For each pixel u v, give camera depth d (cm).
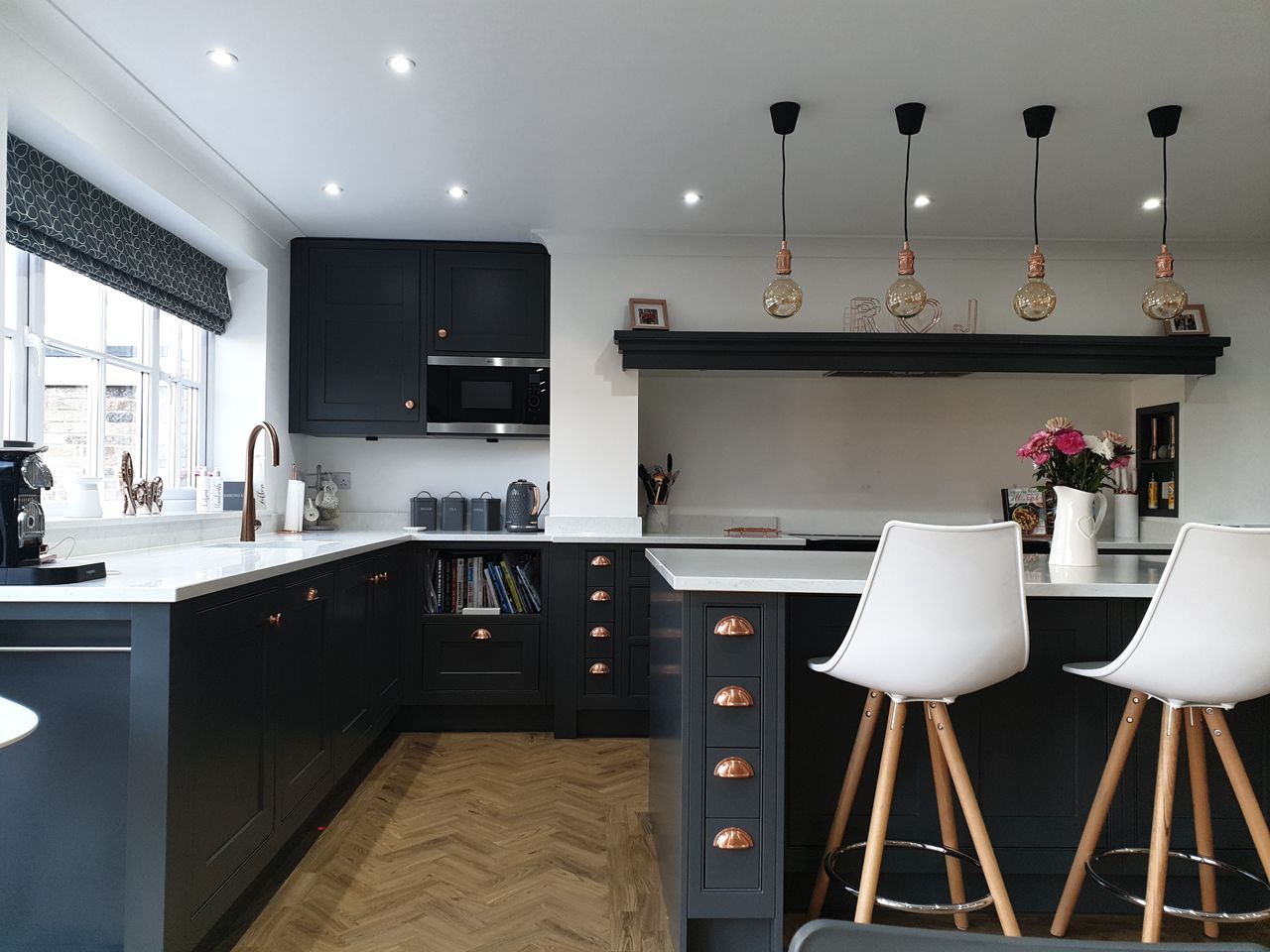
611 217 386
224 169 324
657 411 456
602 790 318
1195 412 427
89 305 298
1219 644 168
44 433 272
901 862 218
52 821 171
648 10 220
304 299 416
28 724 105
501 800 306
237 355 388
